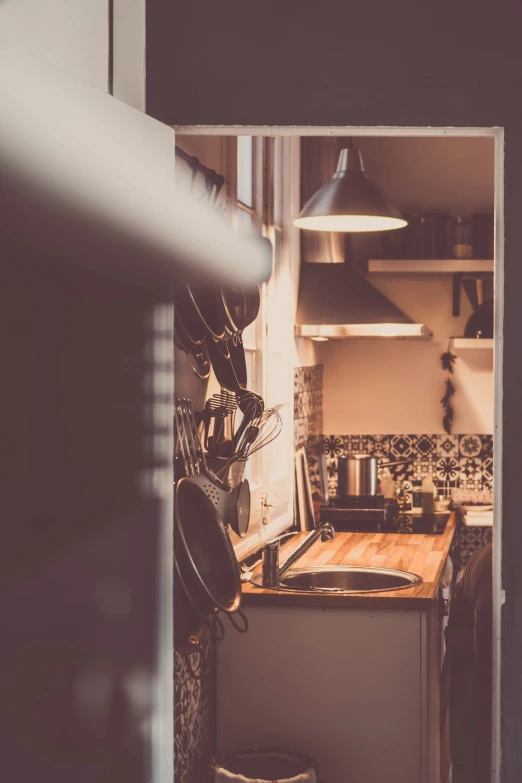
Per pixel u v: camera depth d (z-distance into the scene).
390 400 5.20
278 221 4.05
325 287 4.51
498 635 1.95
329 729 2.85
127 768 1.73
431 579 3.19
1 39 1.38
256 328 3.51
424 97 1.97
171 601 1.89
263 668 2.89
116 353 1.72
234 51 1.98
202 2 1.97
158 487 1.85
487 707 2.48
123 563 1.73
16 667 1.43
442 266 4.85
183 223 2.11
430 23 1.97
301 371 4.45
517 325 1.95
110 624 1.69
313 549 3.87
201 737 2.76
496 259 1.98
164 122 1.98
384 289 5.17
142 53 1.96
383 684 2.83
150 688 1.82
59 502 1.55
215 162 2.83
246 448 2.70
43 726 1.49
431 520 4.77
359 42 1.97
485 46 1.96
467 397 5.16
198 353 2.46
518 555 1.95
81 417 1.62
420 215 4.97
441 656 3.22
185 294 2.16
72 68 1.90
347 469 4.68
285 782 2.50
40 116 1.47
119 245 1.72
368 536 4.25
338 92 1.98
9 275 1.44
